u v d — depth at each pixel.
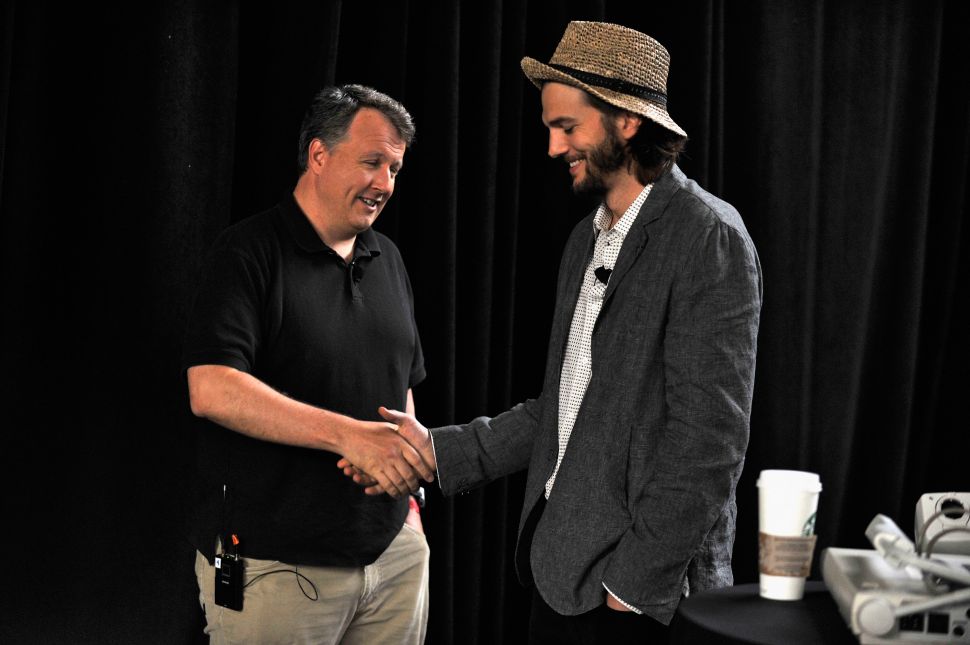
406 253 2.67
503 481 2.78
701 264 1.62
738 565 3.13
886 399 3.38
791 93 3.19
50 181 2.24
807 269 3.20
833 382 3.29
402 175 2.66
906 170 3.35
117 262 2.29
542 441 1.81
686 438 1.58
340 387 2.04
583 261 1.82
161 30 2.31
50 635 2.25
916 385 3.47
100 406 2.29
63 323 2.26
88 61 2.27
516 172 2.79
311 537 1.97
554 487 1.71
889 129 3.33
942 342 3.45
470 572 2.71
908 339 3.35
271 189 2.44
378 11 2.56
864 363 3.37
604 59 1.71
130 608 2.31
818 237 3.29
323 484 1.98
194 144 2.34
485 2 2.70
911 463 3.47
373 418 2.09
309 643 2.00
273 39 2.45
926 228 3.41
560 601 1.65
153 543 2.32
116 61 2.29
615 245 1.74
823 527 3.27
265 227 2.02
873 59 3.30
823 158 3.29
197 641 2.38
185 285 2.35
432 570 2.63
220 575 1.96
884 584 1.14
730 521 1.71
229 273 1.95
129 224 2.30
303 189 2.07
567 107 1.72
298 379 1.99
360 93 2.06
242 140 2.48
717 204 1.70
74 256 2.27
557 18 2.86
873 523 1.26
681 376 1.60
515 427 1.97
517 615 2.91
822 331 3.29
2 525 2.21
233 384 1.88
